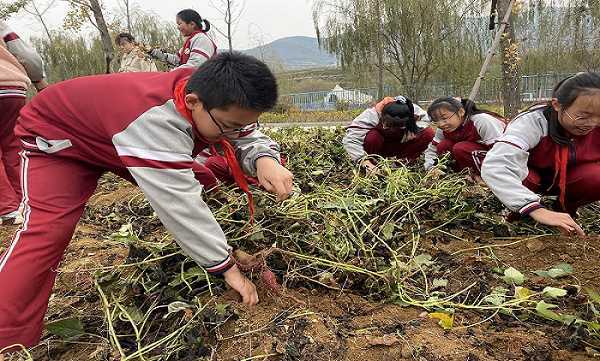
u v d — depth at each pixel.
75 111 1.90
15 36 3.40
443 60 23.02
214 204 2.66
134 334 2.00
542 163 2.67
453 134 3.63
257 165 2.17
